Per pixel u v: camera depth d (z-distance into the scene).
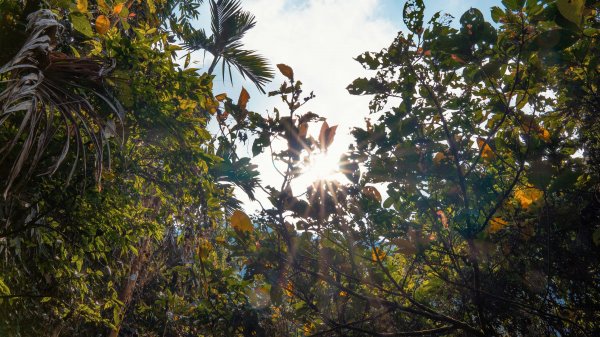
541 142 2.14
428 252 2.61
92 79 3.09
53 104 2.86
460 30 2.06
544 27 2.07
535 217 2.27
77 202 4.38
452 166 2.21
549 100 2.43
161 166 4.92
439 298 2.81
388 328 2.58
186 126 4.41
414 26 2.15
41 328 4.90
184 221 5.18
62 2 3.55
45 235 4.55
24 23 3.03
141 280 7.25
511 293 2.36
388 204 2.29
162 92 4.11
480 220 2.32
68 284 5.04
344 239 2.35
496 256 2.42
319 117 2.09
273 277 2.26
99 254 5.04
